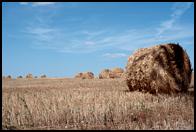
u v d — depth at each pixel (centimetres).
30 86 2453
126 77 1630
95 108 1051
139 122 959
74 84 2525
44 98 1352
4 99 1377
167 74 1504
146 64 1541
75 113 1024
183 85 1534
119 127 909
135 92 1511
